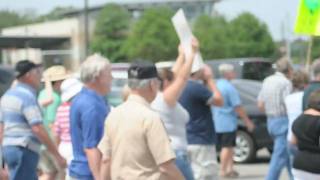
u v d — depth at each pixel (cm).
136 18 11988
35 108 1211
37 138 1225
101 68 977
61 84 1505
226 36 11994
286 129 1648
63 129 1335
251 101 2417
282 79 1655
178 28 1120
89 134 964
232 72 2058
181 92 1164
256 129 2386
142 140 831
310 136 1102
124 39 11444
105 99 998
